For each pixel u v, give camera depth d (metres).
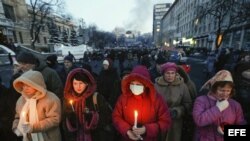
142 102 1.90
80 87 1.89
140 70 2.07
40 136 1.93
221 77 1.81
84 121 1.92
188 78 2.84
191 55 29.86
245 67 2.34
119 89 3.18
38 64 2.90
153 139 1.95
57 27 48.28
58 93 2.89
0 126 2.25
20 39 34.66
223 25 29.23
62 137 2.34
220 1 18.78
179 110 2.34
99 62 21.86
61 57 16.05
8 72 11.24
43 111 1.92
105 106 2.04
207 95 2.00
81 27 64.06
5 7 31.50
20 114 1.94
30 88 1.87
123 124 1.88
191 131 2.54
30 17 37.50
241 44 25.34
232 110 1.84
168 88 2.46
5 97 2.36
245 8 16.59
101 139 2.00
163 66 2.49
